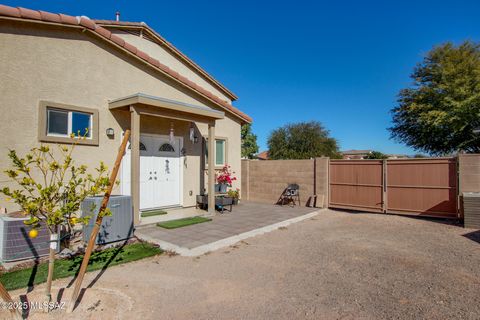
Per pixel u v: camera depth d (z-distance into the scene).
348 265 4.76
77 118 6.84
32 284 3.86
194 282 4.00
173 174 9.51
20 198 3.00
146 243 5.81
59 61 6.50
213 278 4.16
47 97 6.27
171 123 8.64
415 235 6.91
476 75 20.88
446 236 6.79
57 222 3.16
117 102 7.21
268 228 7.39
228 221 8.20
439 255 5.32
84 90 6.93
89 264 4.62
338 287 3.88
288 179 12.04
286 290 3.77
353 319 3.06
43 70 6.23
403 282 4.07
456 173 8.56
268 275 4.29
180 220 7.86
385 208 9.84
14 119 5.79
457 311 3.23
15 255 4.59
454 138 22.69
